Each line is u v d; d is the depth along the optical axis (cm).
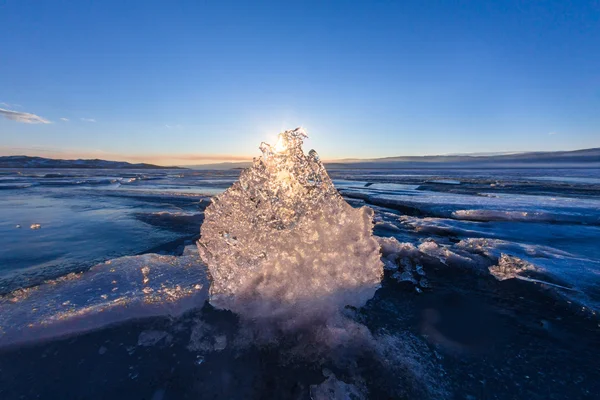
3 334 196
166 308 234
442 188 1466
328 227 250
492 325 228
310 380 176
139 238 466
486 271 327
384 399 162
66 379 170
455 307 255
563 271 303
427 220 607
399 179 2381
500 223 576
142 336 209
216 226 257
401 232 530
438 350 200
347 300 237
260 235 244
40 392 161
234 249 243
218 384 172
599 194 1113
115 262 318
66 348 194
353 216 260
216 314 234
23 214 682
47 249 409
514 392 164
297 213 251
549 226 545
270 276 233
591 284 275
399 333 218
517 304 259
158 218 621
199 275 283
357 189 1447
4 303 232
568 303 249
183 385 170
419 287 293
